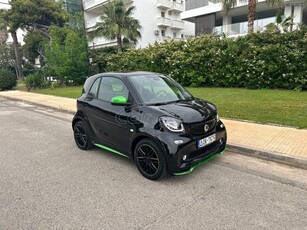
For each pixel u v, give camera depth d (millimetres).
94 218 2729
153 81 4473
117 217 2734
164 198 3104
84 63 20547
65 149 5250
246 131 5535
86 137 4984
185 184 3459
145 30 31328
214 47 12883
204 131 3604
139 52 16781
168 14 34188
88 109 4746
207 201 3006
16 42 33500
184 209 2848
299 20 20000
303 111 6723
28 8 27422
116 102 3955
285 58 10508
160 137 3375
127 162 4371
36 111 10578
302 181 3465
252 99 8828
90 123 4758
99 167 4176
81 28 21484
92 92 4852
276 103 7887
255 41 11609
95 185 3518
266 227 2479
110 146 4375
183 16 26922
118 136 4094
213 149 3791
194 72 13445
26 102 13492
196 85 13617
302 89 10648
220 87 13016
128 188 3395
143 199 3096
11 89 21703
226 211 2781
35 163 4461
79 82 21078
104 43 32688
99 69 21375
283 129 5539
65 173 3973
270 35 11148
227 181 3514
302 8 20156
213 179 3586
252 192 3186
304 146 4465
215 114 3986
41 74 23141
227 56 12227
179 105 3879
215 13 24812
